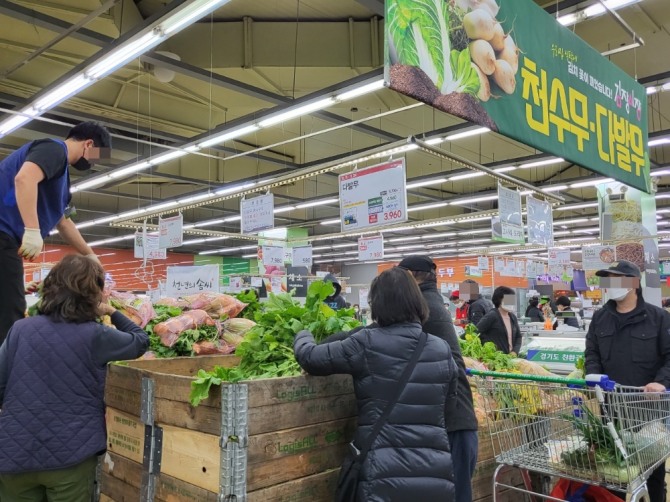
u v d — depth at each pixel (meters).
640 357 3.17
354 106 11.08
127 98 10.34
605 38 7.90
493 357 4.00
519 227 7.83
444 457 1.97
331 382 2.21
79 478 1.94
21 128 10.42
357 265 34.50
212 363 3.04
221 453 1.88
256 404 1.94
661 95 10.24
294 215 21.91
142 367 2.78
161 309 3.46
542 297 11.96
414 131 12.76
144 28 5.14
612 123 3.65
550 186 13.60
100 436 1.98
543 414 2.70
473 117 2.56
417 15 2.38
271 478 1.96
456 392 2.29
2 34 8.06
